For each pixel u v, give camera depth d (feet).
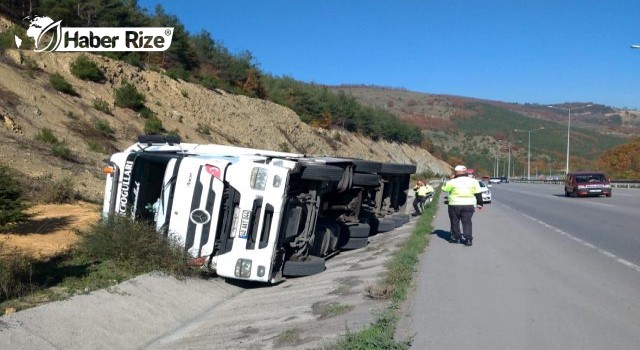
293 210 35.88
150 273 31.53
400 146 315.78
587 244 48.16
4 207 42.22
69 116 99.55
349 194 47.26
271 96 211.41
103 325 24.57
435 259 38.50
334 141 225.97
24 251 34.71
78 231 37.58
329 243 42.63
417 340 21.44
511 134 638.12
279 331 24.36
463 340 21.49
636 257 41.24
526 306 26.48
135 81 133.28
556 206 99.60
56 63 117.08
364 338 20.44
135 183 35.86
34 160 69.00
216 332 25.81
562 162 524.11
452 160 425.69
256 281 34.63
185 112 142.00
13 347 20.59
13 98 91.50
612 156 285.84
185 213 33.19
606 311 25.85
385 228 58.34
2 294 25.79
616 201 113.09
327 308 26.68
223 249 33.19
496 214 81.82
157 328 26.50
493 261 38.42
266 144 164.66
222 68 193.98
